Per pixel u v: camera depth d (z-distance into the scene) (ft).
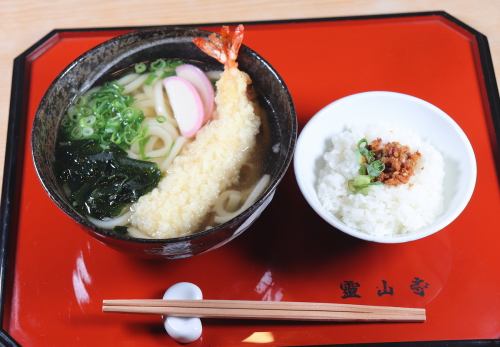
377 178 1.40
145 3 1.81
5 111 1.63
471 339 1.28
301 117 1.60
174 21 1.77
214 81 1.50
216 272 1.39
